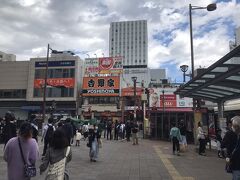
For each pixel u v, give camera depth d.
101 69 66.38
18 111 67.56
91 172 11.88
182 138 19.70
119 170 12.48
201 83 17.61
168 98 61.56
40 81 67.25
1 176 10.20
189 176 11.36
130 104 63.81
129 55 137.62
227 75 13.88
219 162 15.23
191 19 23.47
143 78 75.25
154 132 33.78
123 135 31.58
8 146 5.48
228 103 29.47
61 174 5.96
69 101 65.50
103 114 64.19
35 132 13.05
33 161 5.52
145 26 138.12
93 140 14.96
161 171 12.39
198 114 23.22
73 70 66.25
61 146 6.05
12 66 69.50
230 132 6.50
